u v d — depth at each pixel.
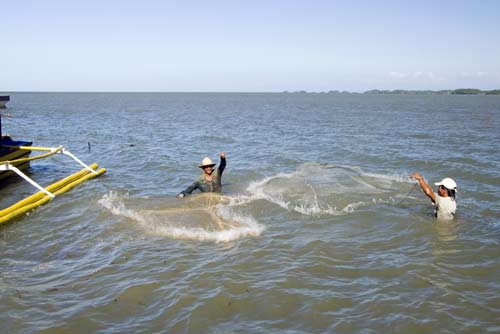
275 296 6.20
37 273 7.11
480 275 6.88
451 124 37.97
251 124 39.34
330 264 7.28
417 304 5.98
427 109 71.75
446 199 9.48
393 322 5.56
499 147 21.84
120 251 7.92
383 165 16.97
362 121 42.75
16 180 14.80
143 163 17.47
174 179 14.44
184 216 9.46
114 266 7.29
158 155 19.58
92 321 5.63
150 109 70.75
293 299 6.14
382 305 5.96
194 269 7.08
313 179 13.19
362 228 9.05
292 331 5.37
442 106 86.75
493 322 5.55
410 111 64.69
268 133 30.59
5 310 5.91
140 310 5.90
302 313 5.78
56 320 5.66
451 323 5.54
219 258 7.51
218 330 5.40
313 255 7.63
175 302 6.06
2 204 11.85
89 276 6.94
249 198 10.91
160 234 8.65
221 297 6.18
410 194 11.70
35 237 8.79
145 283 6.62
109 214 9.91
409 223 9.31
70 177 13.41
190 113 59.34
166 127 36.00
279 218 9.66
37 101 109.19
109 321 5.64
